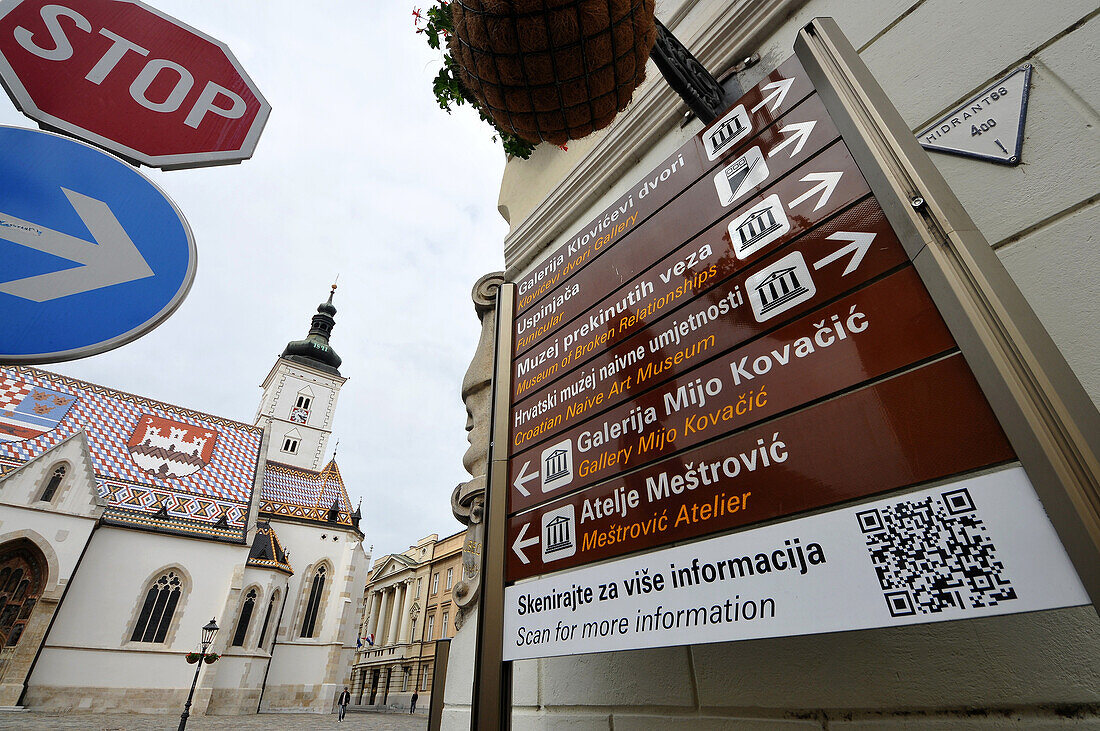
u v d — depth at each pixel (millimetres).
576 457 1630
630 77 1656
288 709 32375
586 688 2027
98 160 1769
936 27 1850
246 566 31766
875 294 1111
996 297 900
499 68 1579
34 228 1566
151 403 35031
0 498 24703
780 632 986
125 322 1591
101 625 25859
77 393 32031
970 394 911
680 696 1679
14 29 2025
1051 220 1380
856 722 1273
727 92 2551
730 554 1126
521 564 1644
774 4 2531
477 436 3277
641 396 1518
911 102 1825
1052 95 1484
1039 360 838
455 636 2951
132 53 2277
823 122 1369
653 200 1817
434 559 46031
